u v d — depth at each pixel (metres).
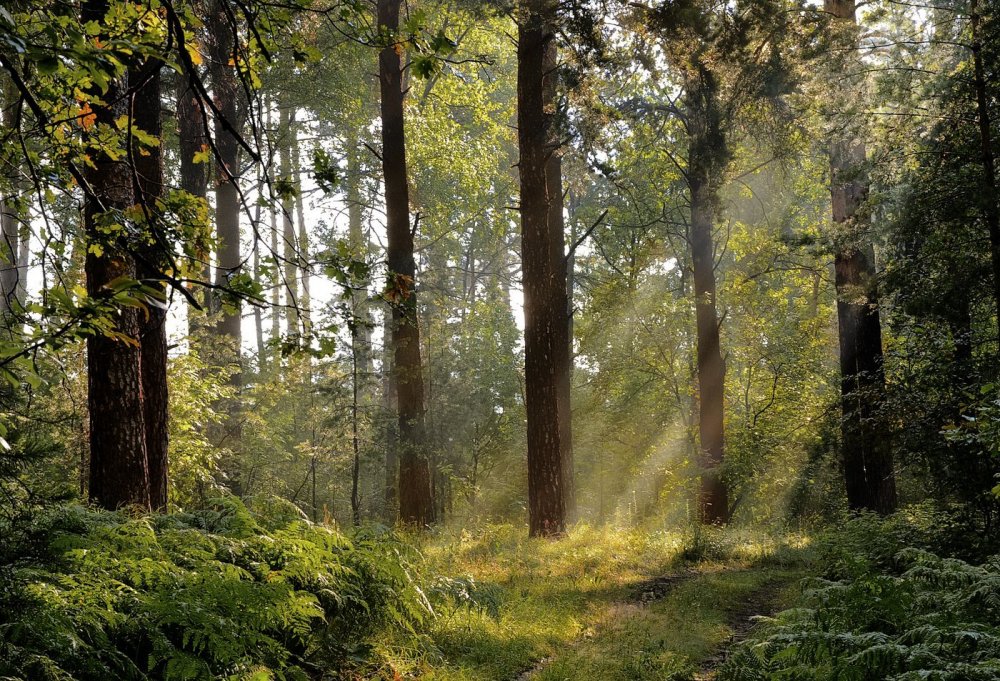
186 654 5.18
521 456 34.38
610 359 31.48
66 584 5.19
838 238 16.17
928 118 13.80
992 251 12.86
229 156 24.56
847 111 14.93
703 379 25.59
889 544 11.06
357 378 24.98
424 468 20.25
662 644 7.93
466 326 36.22
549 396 17.75
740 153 25.48
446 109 32.50
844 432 15.27
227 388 18.84
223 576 5.93
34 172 4.45
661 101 31.27
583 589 11.10
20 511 5.20
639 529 18.61
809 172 29.58
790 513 28.02
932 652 5.34
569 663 7.23
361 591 7.31
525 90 18.14
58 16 3.65
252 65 4.57
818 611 6.43
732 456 26.12
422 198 35.75
